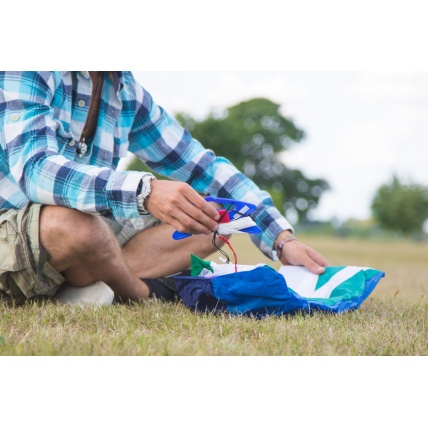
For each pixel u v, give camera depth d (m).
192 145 2.31
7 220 1.78
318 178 36.44
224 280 1.75
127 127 2.18
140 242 2.16
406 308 2.10
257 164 35.34
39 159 1.70
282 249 2.13
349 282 2.01
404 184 38.16
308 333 1.52
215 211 1.57
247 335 1.52
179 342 1.39
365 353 1.40
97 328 1.53
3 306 1.81
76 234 1.73
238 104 36.00
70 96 1.95
